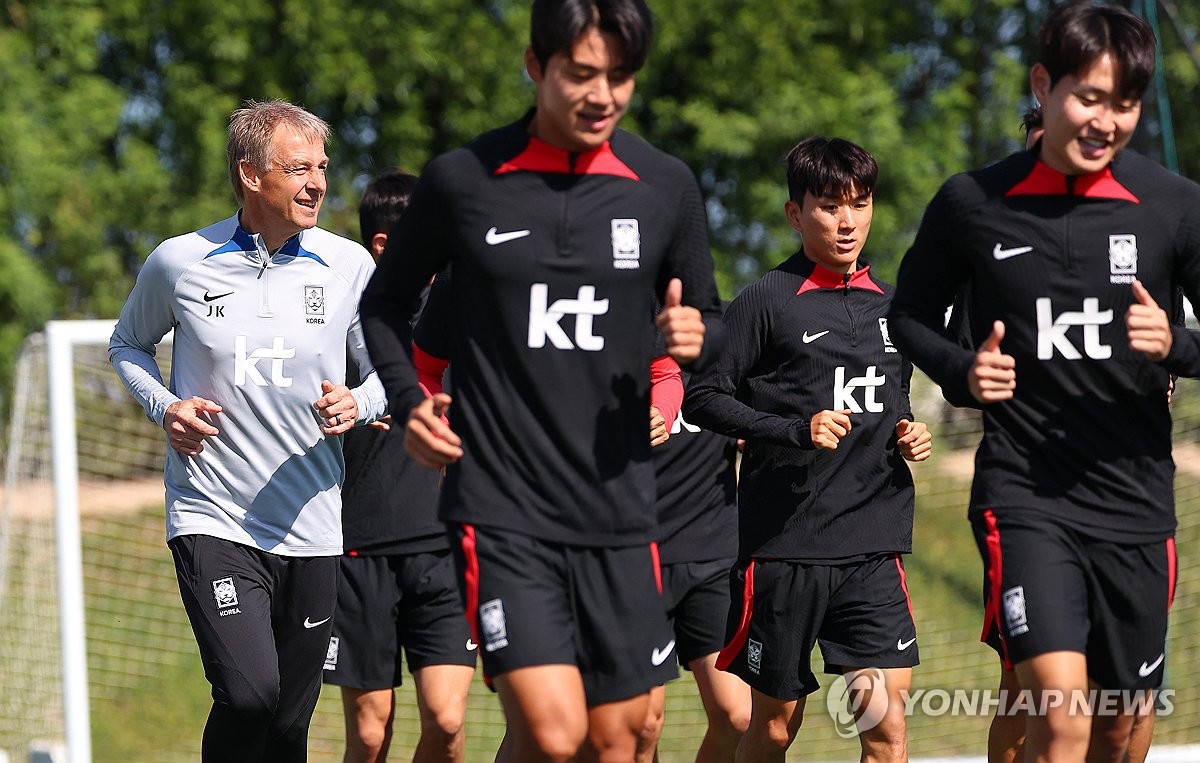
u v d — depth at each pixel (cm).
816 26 6419
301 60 6197
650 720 1753
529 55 1227
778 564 1739
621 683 1252
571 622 1253
